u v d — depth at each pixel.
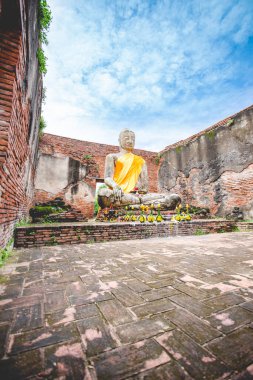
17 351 1.25
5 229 3.23
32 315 1.66
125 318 1.61
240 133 9.49
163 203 7.22
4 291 2.12
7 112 2.79
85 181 12.09
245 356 1.20
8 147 2.78
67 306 1.80
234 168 9.60
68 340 1.35
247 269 2.85
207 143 11.00
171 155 13.35
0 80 2.81
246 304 1.82
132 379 1.05
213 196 10.45
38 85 5.81
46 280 2.44
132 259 3.41
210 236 6.38
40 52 5.16
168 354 1.22
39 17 4.61
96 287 2.22
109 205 7.63
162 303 1.85
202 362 1.16
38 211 7.71
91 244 4.92
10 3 2.60
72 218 7.57
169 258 3.48
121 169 8.41
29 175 6.84
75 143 12.23
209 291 2.11
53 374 1.08
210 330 1.44
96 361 1.17
